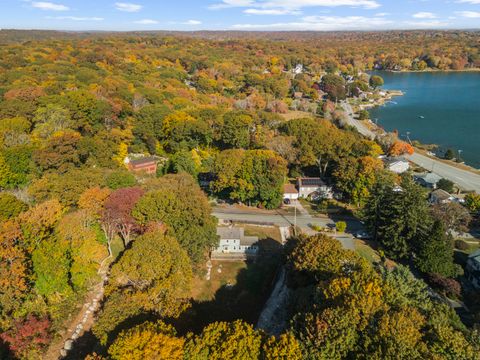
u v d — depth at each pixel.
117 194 66.81
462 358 36.00
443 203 89.44
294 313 48.41
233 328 40.41
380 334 36.88
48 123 104.25
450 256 68.44
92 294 60.00
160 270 52.62
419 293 49.28
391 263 72.81
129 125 129.50
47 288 55.38
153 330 40.50
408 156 141.12
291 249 63.22
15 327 50.62
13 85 149.50
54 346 52.59
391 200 77.56
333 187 103.44
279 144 112.69
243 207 96.50
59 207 63.53
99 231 64.31
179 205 66.50
